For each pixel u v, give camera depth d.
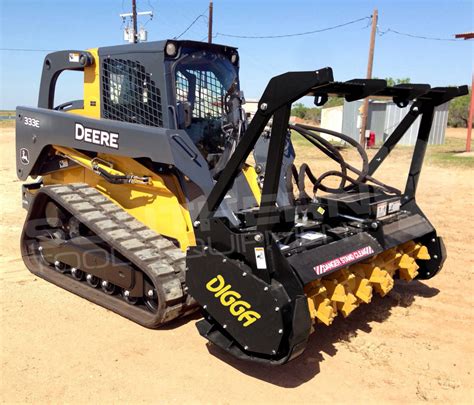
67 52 5.11
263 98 3.11
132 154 4.23
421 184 11.10
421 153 4.75
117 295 4.61
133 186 4.65
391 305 4.71
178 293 3.90
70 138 4.83
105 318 4.29
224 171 3.36
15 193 9.48
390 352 3.83
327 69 2.81
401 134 4.81
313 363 3.65
